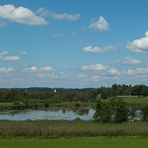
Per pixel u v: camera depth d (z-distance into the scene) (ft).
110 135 199.52
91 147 152.97
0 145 156.25
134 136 198.08
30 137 190.39
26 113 504.02
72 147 152.25
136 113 290.56
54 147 151.84
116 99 270.87
